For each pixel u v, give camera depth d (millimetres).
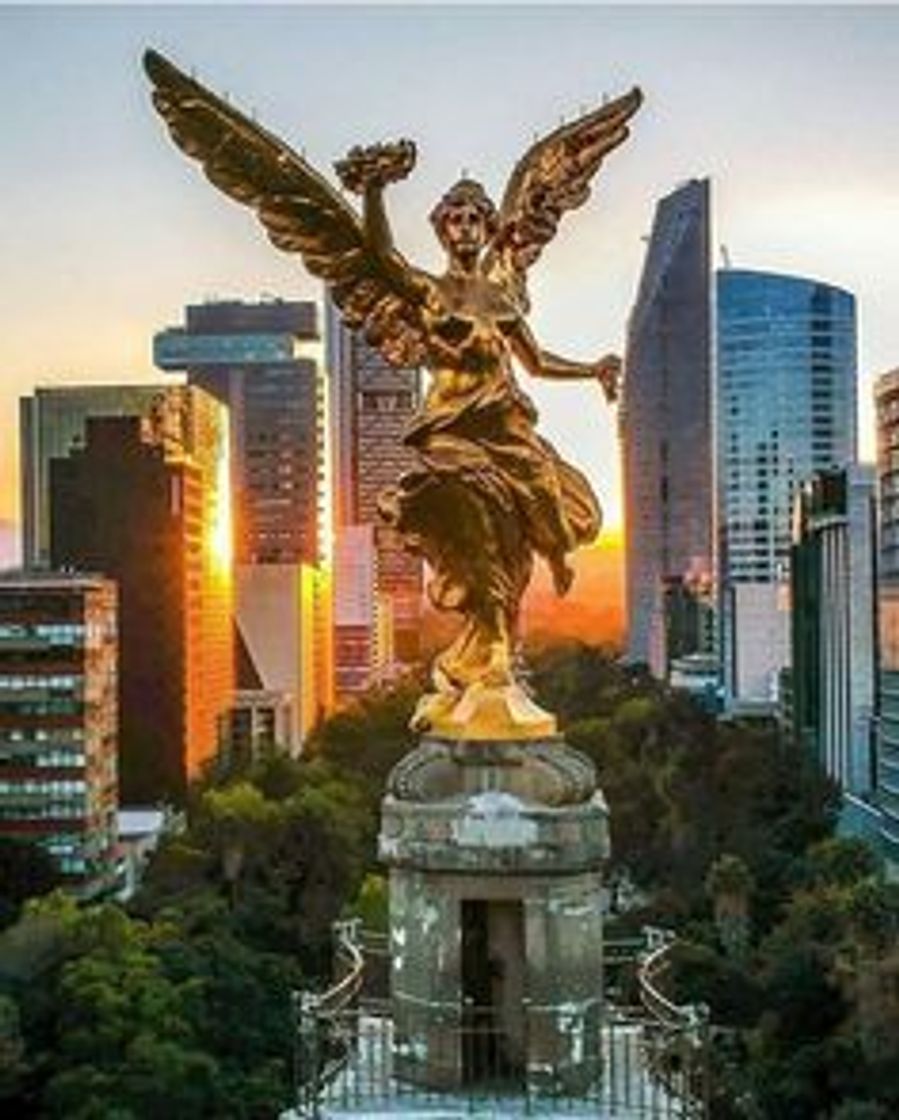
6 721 189125
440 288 31719
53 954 107688
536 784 30531
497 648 31781
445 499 31422
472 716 30953
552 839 29906
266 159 31750
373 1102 29594
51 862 165375
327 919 138375
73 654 189000
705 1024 30531
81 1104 92125
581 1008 30188
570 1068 29984
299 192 31703
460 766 30734
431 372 32000
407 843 30391
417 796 30781
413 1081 30344
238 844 147375
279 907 137625
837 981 106500
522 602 32656
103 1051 95812
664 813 172625
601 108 33281
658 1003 31484
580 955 30266
